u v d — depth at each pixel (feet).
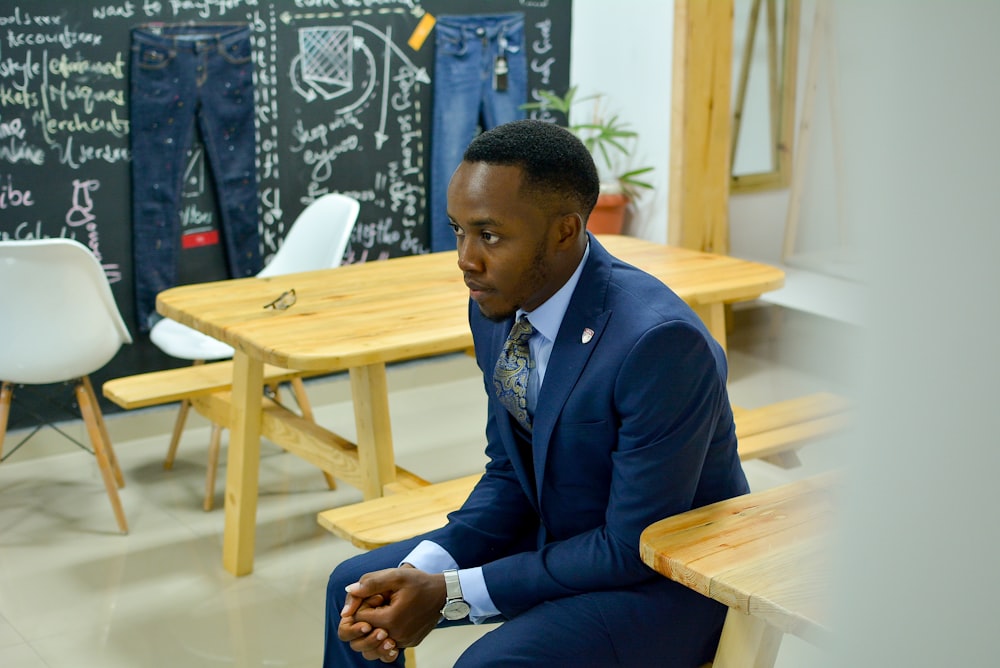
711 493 5.78
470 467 13.50
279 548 11.25
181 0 14.23
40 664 9.00
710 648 5.72
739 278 10.87
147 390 11.37
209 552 11.17
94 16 13.64
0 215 13.47
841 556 1.49
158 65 14.14
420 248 17.15
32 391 13.76
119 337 11.64
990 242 1.19
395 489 9.04
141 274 14.55
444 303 9.95
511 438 5.90
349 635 5.39
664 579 5.58
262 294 10.39
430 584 5.51
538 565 5.55
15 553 11.08
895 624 1.42
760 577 4.58
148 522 11.87
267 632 9.57
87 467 13.43
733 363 17.30
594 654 5.34
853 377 1.39
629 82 17.28
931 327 1.26
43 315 10.83
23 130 13.42
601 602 5.45
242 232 15.29
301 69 15.39
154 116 14.24
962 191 1.20
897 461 1.34
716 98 16.48
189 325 9.64
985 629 1.32
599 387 5.37
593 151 18.10
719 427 5.67
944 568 1.33
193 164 14.82
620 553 5.39
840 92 1.44
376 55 16.01
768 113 19.61
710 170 16.80
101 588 10.36
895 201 1.27
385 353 8.48
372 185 16.43
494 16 16.94
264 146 15.33
